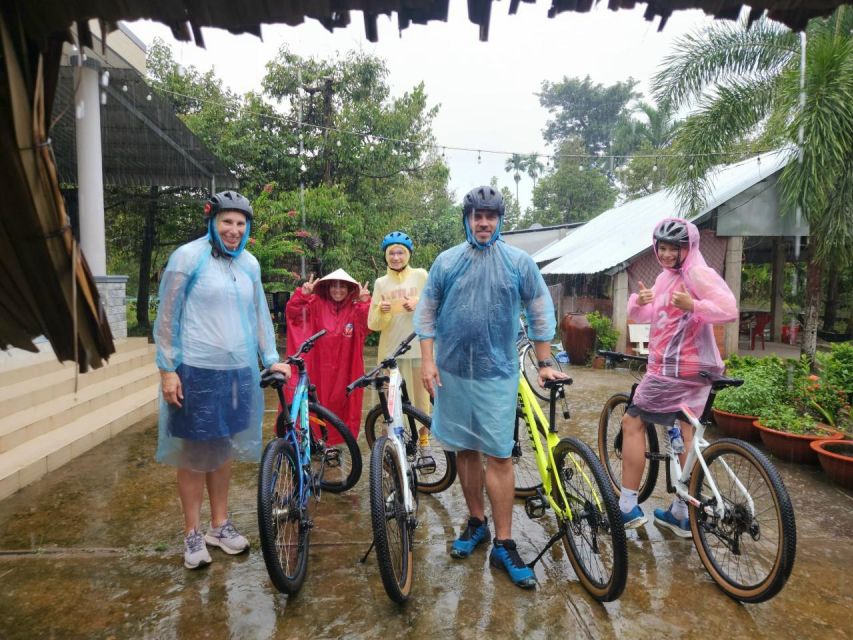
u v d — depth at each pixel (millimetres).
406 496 2742
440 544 3188
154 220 12992
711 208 8977
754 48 7684
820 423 4922
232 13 1165
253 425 2943
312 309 4344
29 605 2574
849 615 2518
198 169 10203
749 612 2535
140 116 7582
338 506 3721
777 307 12820
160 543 3150
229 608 2555
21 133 1163
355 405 4406
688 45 7988
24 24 1127
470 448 2801
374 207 13336
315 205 11492
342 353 4340
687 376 3055
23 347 1488
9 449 4316
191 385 2711
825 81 6352
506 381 2730
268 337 3145
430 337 2877
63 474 4203
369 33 1215
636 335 9797
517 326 2764
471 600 2625
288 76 12359
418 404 4578
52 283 1339
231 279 2828
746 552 3008
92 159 7164
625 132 23219
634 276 9945
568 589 2719
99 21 1160
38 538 3205
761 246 14219
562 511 2791
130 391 6277
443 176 13695
